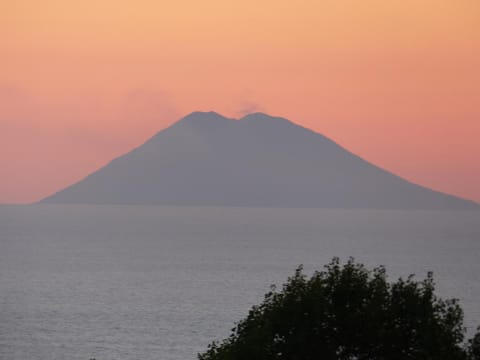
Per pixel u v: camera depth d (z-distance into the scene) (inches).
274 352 3479.3
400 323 3479.3
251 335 3506.4
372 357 3484.3
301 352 3452.3
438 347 3393.2
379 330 3390.7
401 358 3430.1
